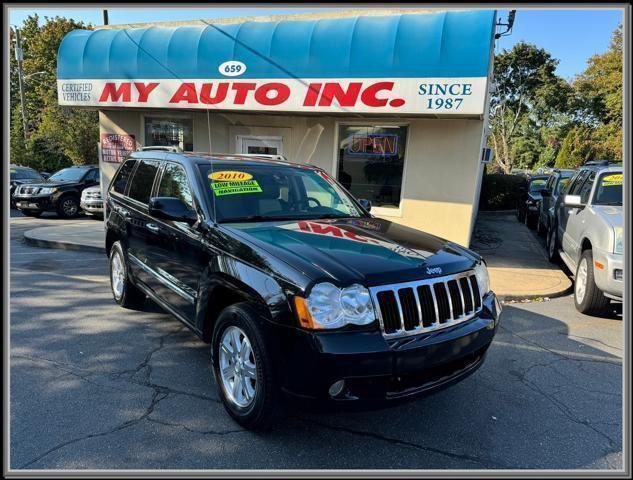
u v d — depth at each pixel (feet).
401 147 30.22
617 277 17.28
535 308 20.75
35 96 121.90
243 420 10.04
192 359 13.80
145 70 32.24
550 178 43.75
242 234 11.08
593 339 16.85
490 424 10.90
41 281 22.21
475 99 24.80
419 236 12.46
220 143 35.12
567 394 12.53
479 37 24.62
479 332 10.21
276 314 9.12
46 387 11.80
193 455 9.29
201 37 31.04
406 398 9.12
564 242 25.48
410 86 25.77
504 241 38.55
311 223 12.66
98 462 8.96
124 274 17.51
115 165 38.63
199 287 11.80
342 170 32.09
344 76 27.12
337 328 8.76
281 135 33.37
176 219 12.50
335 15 30.81
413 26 25.99
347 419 10.84
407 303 9.37
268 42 29.04
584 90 129.08
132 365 13.28
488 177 65.26
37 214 49.88
